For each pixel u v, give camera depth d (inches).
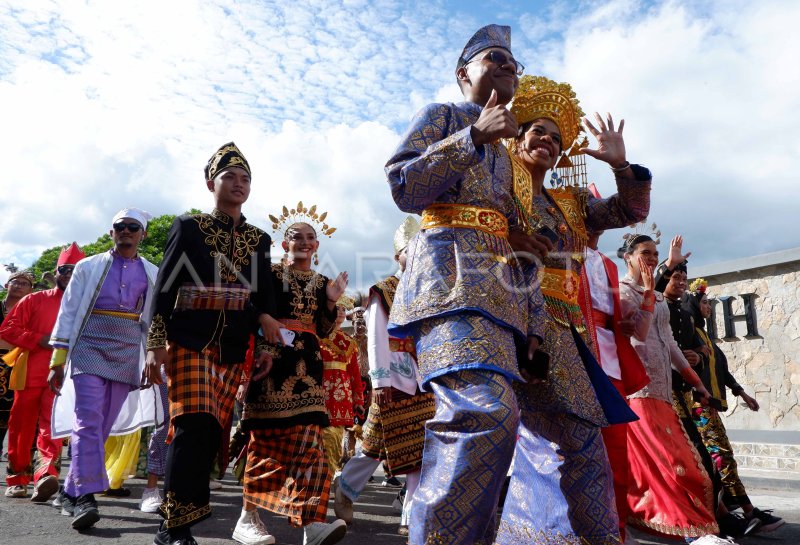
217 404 135.1
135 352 186.9
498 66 97.6
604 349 143.2
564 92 111.8
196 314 134.3
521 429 112.3
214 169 147.3
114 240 192.1
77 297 184.1
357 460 185.9
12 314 224.2
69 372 184.2
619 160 114.9
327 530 137.6
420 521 76.1
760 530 176.7
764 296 377.1
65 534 156.2
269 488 147.0
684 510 148.3
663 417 157.0
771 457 340.8
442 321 82.1
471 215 86.9
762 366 374.6
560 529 101.3
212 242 139.4
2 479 266.1
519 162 99.5
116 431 200.4
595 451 99.9
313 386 150.9
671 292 197.0
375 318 176.9
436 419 79.6
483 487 75.2
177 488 126.0
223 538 155.5
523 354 92.2
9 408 256.4
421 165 80.7
